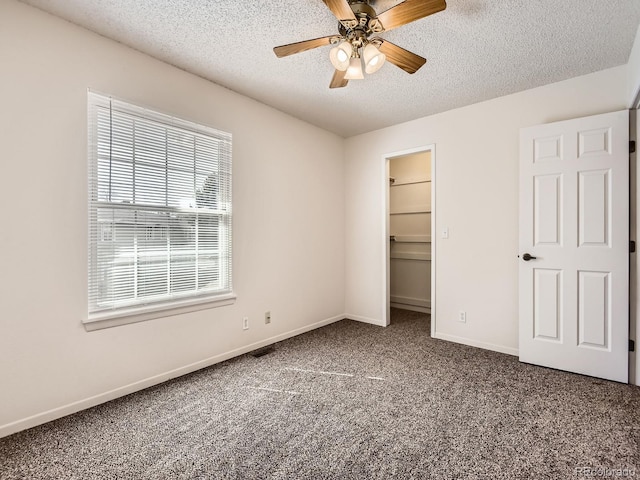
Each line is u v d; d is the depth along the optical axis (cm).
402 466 151
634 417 190
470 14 188
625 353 235
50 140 189
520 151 276
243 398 216
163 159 243
